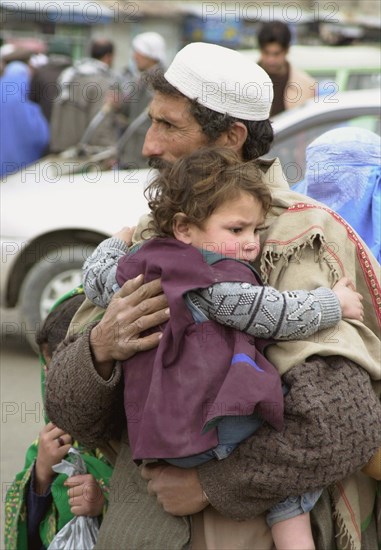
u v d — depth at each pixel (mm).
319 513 5805
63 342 6375
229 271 5602
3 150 23547
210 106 6371
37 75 26141
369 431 5508
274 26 18141
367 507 6129
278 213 6016
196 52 6414
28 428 14359
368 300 6055
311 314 5527
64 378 5926
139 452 5531
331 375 5551
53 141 22359
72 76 22172
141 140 17938
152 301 5734
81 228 17516
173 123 6449
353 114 15656
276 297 5520
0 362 17609
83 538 6555
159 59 22344
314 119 15656
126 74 24594
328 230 5945
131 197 17484
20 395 15867
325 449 5402
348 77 21812
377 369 5727
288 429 5465
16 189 18125
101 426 6082
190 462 5602
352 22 30750
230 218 5656
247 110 6418
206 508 5801
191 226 5754
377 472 5883
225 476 5551
